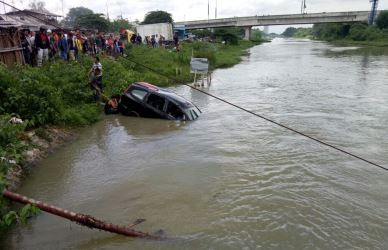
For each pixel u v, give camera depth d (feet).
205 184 26.84
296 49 239.30
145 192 25.77
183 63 105.60
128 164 31.01
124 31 116.26
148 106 46.47
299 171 29.25
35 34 55.98
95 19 174.60
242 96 63.87
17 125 26.58
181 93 67.82
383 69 105.50
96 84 52.31
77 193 25.89
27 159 30.42
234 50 207.00
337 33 361.71
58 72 52.01
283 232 20.85
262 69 111.45
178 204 23.97
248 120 45.60
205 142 36.45
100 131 41.22
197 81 84.79
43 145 34.27
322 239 20.30
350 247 19.70
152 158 32.27
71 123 42.01
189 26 309.42
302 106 54.39
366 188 26.55
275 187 26.37
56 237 20.47
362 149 34.88
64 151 34.63
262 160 31.53
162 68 89.45
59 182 27.68
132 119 46.14
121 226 19.88
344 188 26.45
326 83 78.48
